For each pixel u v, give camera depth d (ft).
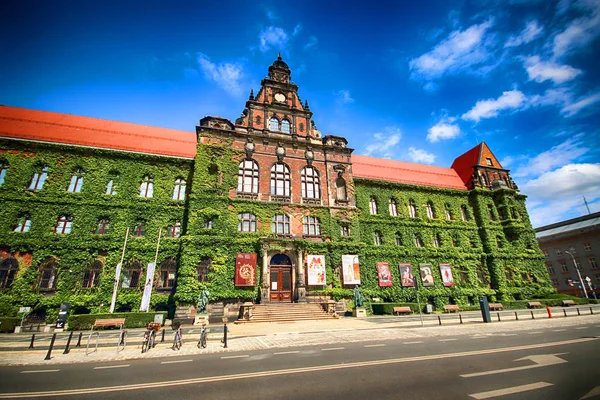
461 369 36.19
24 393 29.66
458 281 145.79
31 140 106.42
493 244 157.48
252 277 105.09
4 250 95.35
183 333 73.05
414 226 149.07
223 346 54.90
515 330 70.23
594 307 129.49
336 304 111.04
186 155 123.44
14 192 100.73
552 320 89.25
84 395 28.84
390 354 45.57
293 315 95.81
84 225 103.96
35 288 94.17
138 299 100.68
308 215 122.31
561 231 255.91
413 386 29.96
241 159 120.16
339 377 33.55
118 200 109.60
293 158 128.26
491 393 27.68
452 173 185.16
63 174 107.55
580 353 43.52
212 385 31.48
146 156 116.67
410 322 88.43
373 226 142.00
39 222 100.17
